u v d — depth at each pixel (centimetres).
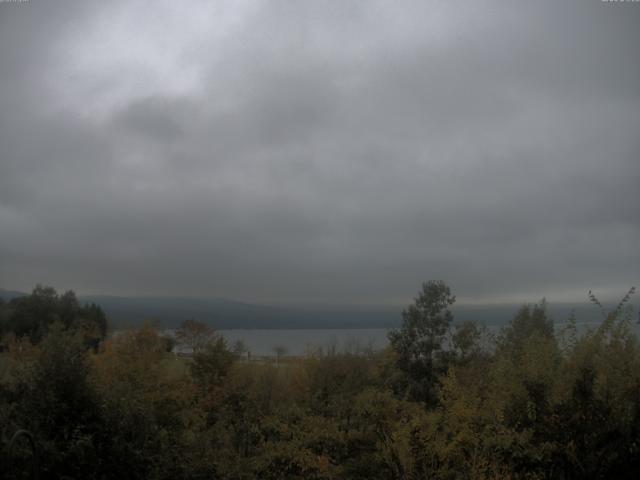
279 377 2116
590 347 959
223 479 1177
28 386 959
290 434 1466
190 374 1945
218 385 1891
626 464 888
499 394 1036
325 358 2016
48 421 894
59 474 837
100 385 1130
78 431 898
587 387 919
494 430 993
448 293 2172
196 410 1647
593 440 890
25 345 1508
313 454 1345
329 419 1509
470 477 963
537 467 916
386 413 1341
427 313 2144
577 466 892
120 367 1731
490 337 1977
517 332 1880
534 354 1023
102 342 1986
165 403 1641
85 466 885
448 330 2144
